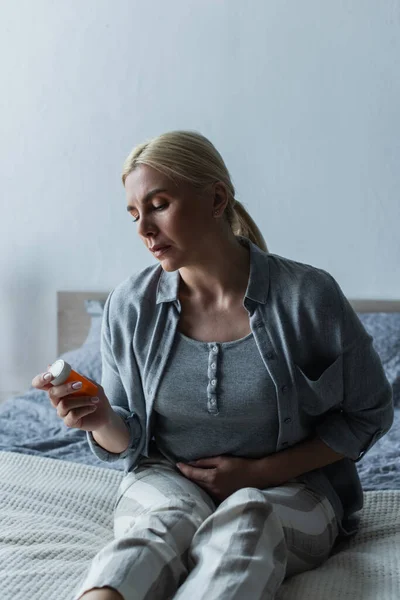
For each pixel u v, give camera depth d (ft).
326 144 10.04
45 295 11.17
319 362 4.68
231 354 4.54
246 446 4.62
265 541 3.67
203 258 4.56
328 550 4.50
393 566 4.21
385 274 10.00
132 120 10.67
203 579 3.43
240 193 10.36
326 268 10.16
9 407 8.67
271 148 10.22
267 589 3.49
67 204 10.98
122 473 5.95
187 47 10.40
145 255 10.75
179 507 4.10
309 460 4.61
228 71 10.28
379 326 9.08
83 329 10.85
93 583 3.34
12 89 11.03
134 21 10.54
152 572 3.48
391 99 9.82
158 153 4.37
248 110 10.25
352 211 10.03
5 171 11.16
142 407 4.80
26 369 11.36
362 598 3.83
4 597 3.81
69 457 6.77
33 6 10.85
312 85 10.02
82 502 5.46
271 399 4.48
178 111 10.50
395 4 9.70
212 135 10.41
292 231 10.25
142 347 4.74
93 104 10.77
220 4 10.23
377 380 4.73
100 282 10.94
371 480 6.00
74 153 10.89
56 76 10.87
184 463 4.72
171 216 4.37
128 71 10.62
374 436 4.82
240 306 4.67
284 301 4.61
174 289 4.72
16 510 5.32
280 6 10.03
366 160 9.94
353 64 9.88
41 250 11.14
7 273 11.29
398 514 5.22
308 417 4.72
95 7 10.64
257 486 4.55
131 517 4.31
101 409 4.46
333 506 4.75
